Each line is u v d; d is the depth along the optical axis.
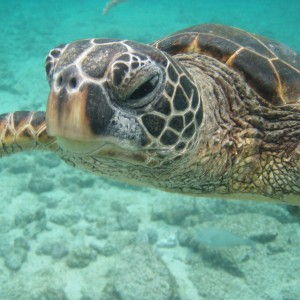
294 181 0.38
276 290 0.92
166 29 3.85
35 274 0.95
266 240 1.06
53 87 0.25
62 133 0.24
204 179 0.37
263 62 0.41
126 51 0.25
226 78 0.39
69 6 4.93
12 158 1.50
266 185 0.40
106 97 0.24
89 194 1.32
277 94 0.39
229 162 0.37
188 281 0.96
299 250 1.04
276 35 3.73
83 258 0.99
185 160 0.31
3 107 2.01
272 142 0.39
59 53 0.28
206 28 0.45
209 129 0.33
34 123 0.43
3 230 1.13
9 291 0.90
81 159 0.31
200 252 1.02
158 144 0.27
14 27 3.61
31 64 2.59
